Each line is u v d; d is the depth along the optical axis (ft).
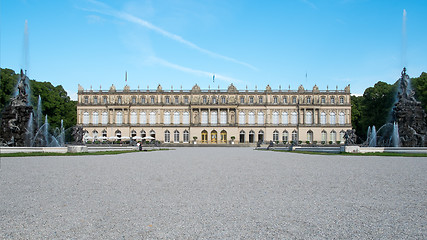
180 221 36.78
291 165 103.19
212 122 439.22
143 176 73.51
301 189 55.98
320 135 429.38
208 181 65.77
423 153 156.76
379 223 35.65
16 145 169.99
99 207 42.83
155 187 58.08
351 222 36.11
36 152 154.51
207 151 233.76
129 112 433.48
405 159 122.01
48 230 33.55
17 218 37.60
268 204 44.65
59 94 406.21
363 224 35.37
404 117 186.50
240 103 438.40
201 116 437.17
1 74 290.56
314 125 428.97
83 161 115.85
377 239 30.91
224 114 439.22
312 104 429.79
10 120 170.19
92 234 32.48
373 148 172.96
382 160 118.32
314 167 95.14
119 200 47.06
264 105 435.94
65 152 163.84
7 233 32.60
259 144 363.15
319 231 33.30
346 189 55.47
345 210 41.19
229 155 171.01
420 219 36.96
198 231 33.50
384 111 339.57
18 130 170.40
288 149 261.85
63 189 55.67
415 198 47.73
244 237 31.78
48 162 108.47
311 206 43.39
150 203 45.21
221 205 44.11
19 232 32.89
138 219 37.47
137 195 50.70
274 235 32.30
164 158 140.46
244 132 435.53
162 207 42.93
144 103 434.30
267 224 35.70
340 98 433.89
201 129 432.25
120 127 429.38
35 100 334.44
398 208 41.96
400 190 53.98
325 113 432.25
